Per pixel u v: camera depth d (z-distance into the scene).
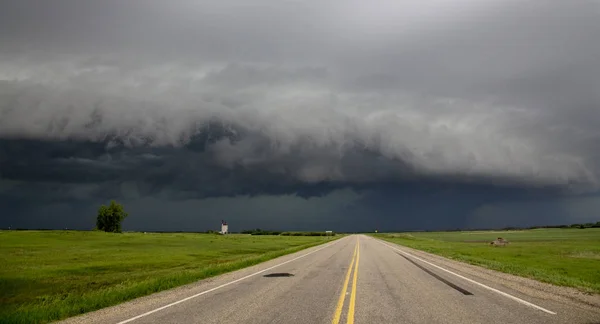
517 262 32.75
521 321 9.45
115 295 13.68
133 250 56.97
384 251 45.00
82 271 30.64
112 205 135.12
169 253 51.62
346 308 11.28
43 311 11.37
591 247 67.56
